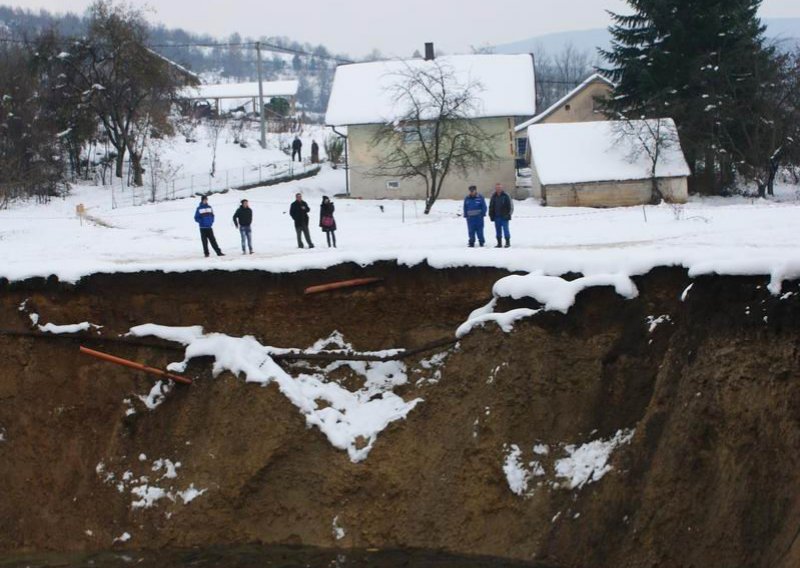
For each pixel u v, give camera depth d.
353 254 17.56
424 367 16.50
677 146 42.78
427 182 40.12
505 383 15.37
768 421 12.06
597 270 15.65
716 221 27.38
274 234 31.41
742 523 11.63
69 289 18.00
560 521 13.93
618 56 49.47
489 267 16.69
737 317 13.07
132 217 37.66
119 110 52.41
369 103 46.84
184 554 15.13
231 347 17.06
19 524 16.25
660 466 12.95
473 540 14.42
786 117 45.84
